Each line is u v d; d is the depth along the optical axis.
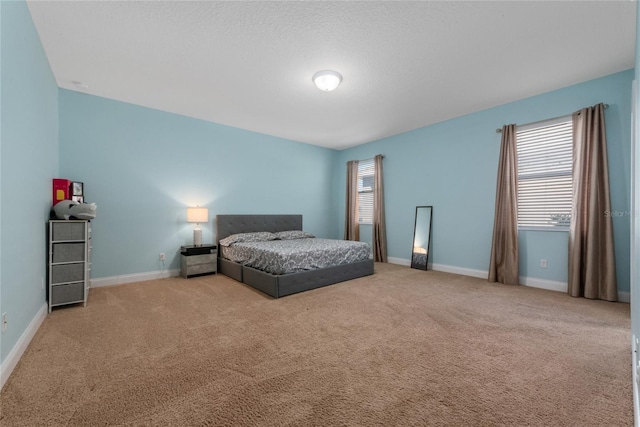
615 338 2.08
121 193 3.79
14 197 1.76
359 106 3.96
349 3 2.01
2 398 1.38
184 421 1.24
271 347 1.94
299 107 3.99
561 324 2.35
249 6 2.04
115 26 2.25
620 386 1.49
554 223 3.50
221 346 1.95
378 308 2.77
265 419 1.25
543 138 3.59
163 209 4.15
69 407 1.32
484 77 3.11
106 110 3.66
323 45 2.51
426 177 4.88
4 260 1.58
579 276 3.15
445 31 2.32
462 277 4.16
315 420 1.24
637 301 1.47
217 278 4.11
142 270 3.96
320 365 1.71
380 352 1.87
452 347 1.95
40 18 2.15
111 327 2.27
